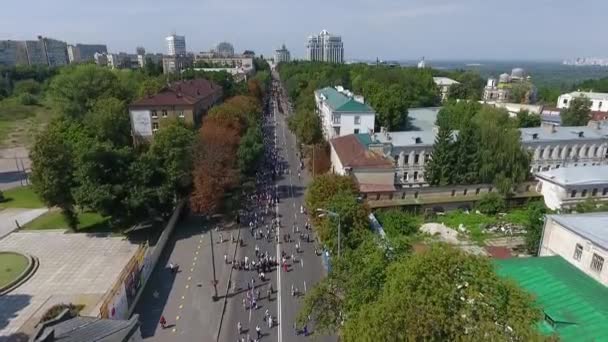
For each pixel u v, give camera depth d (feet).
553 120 390.42
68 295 140.05
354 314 87.45
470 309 68.18
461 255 75.66
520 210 216.74
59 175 178.19
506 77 633.20
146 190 179.42
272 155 325.21
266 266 162.30
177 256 170.71
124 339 87.71
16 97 562.66
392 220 188.34
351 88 540.93
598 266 113.60
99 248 175.52
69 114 320.70
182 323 129.29
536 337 63.93
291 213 216.33
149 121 307.78
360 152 221.05
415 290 71.56
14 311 131.64
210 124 260.42
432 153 241.35
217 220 205.87
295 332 124.88
